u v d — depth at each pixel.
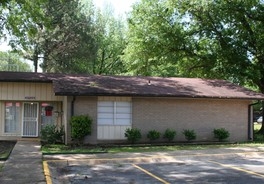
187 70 31.05
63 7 38.53
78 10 40.06
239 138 22.39
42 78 21.94
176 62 30.28
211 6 26.69
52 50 38.25
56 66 38.88
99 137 19.98
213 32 28.16
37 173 11.05
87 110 19.70
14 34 23.03
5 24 23.08
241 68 27.56
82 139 19.38
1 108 21.80
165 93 20.53
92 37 40.47
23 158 14.08
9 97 21.53
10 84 21.58
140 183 10.41
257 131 30.33
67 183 10.47
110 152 16.25
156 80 24.27
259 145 19.61
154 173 11.91
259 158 15.47
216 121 21.95
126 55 33.00
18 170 11.55
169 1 28.30
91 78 23.00
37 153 15.56
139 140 20.44
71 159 14.02
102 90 19.78
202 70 30.67
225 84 24.80
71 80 21.78
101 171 12.28
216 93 21.84
